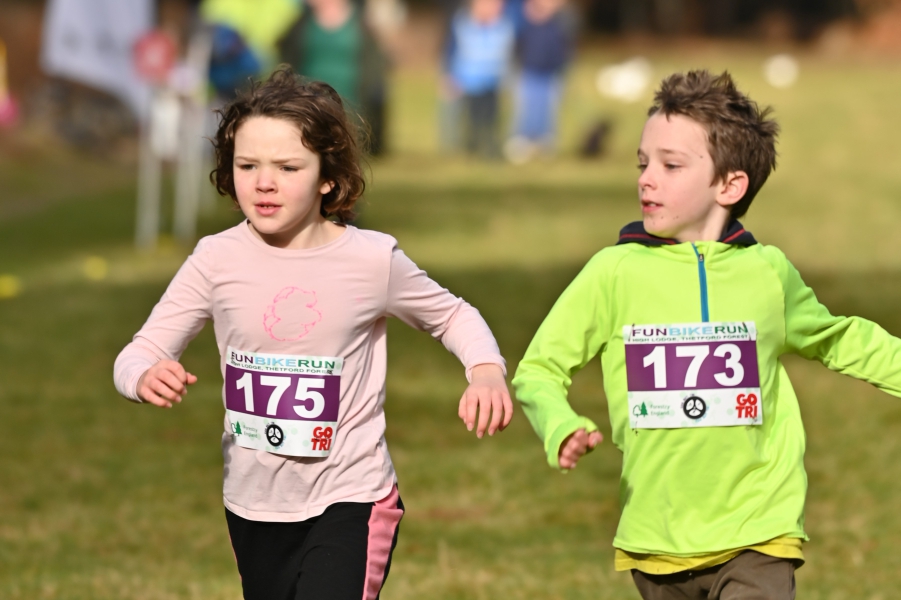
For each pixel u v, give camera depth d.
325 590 9.77
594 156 74.12
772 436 10.51
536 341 10.50
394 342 30.03
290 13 41.72
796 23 167.75
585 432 9.52
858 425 22.12
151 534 17.25
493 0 72.25
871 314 30.58
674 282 10.39
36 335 30.36
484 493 18.98
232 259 10.39
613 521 17.75
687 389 10.28
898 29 161.25
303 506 10.39
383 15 123.62
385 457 10.59
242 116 10.19
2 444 21.73
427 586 14.82
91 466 20.56
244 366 10.41
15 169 66.94
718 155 10.46
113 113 77.75
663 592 10.48
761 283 10.50
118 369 10.26
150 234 44.22
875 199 55.03
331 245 10.38
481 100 72.81
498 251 42.12
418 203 54.19
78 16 39.62
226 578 15.31
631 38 167.00
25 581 15.06
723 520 10.21
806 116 89.38
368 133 11.60
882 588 14.67
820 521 17.31
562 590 14.71
